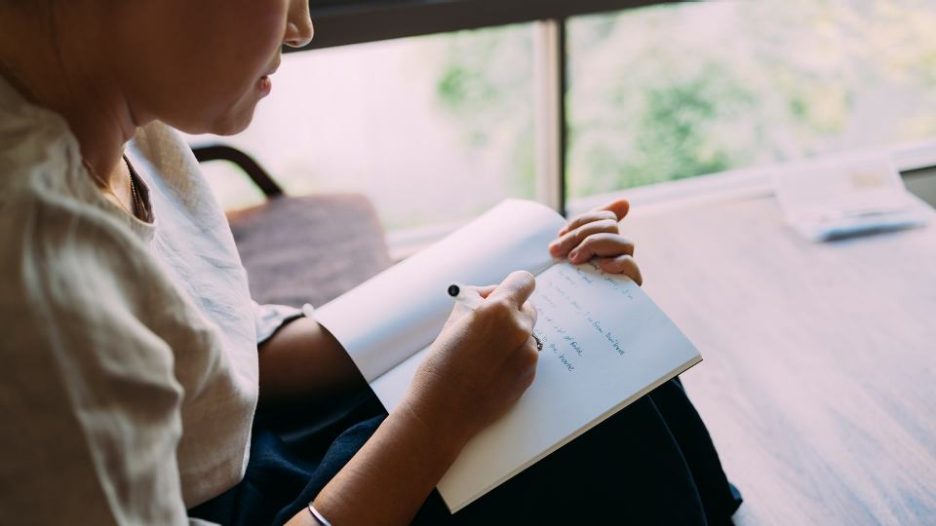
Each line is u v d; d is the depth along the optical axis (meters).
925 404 1.22
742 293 1.47
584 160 2.26
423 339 0.84
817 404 1.24
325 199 1.38
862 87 2.08
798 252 1.56
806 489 1.11
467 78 2.25
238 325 0.76
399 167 2.33
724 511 0.99
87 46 0.56
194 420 0.64
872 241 1.56
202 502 0.69
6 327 0.45
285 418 0.90
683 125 2.22
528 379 0.72
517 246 0.89
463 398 0.69
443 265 0.90
